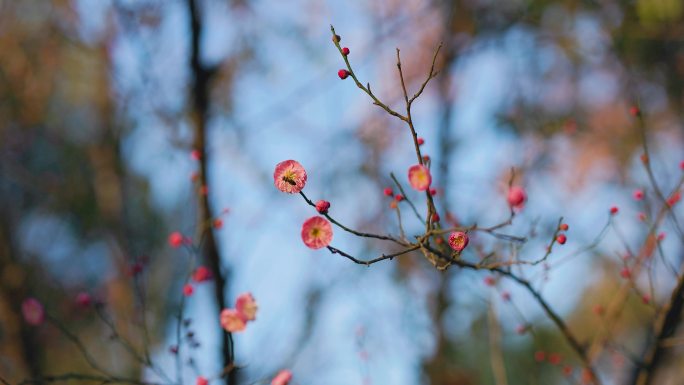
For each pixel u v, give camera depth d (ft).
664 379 13.20
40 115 19.30
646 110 18.08
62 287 19.90
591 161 17.30
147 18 14.15
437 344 16.01
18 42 18.39
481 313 15.96
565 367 11.37
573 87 19.26
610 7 18.33
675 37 17.16
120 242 16.47
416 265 16.14
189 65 12.59
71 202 19.79
